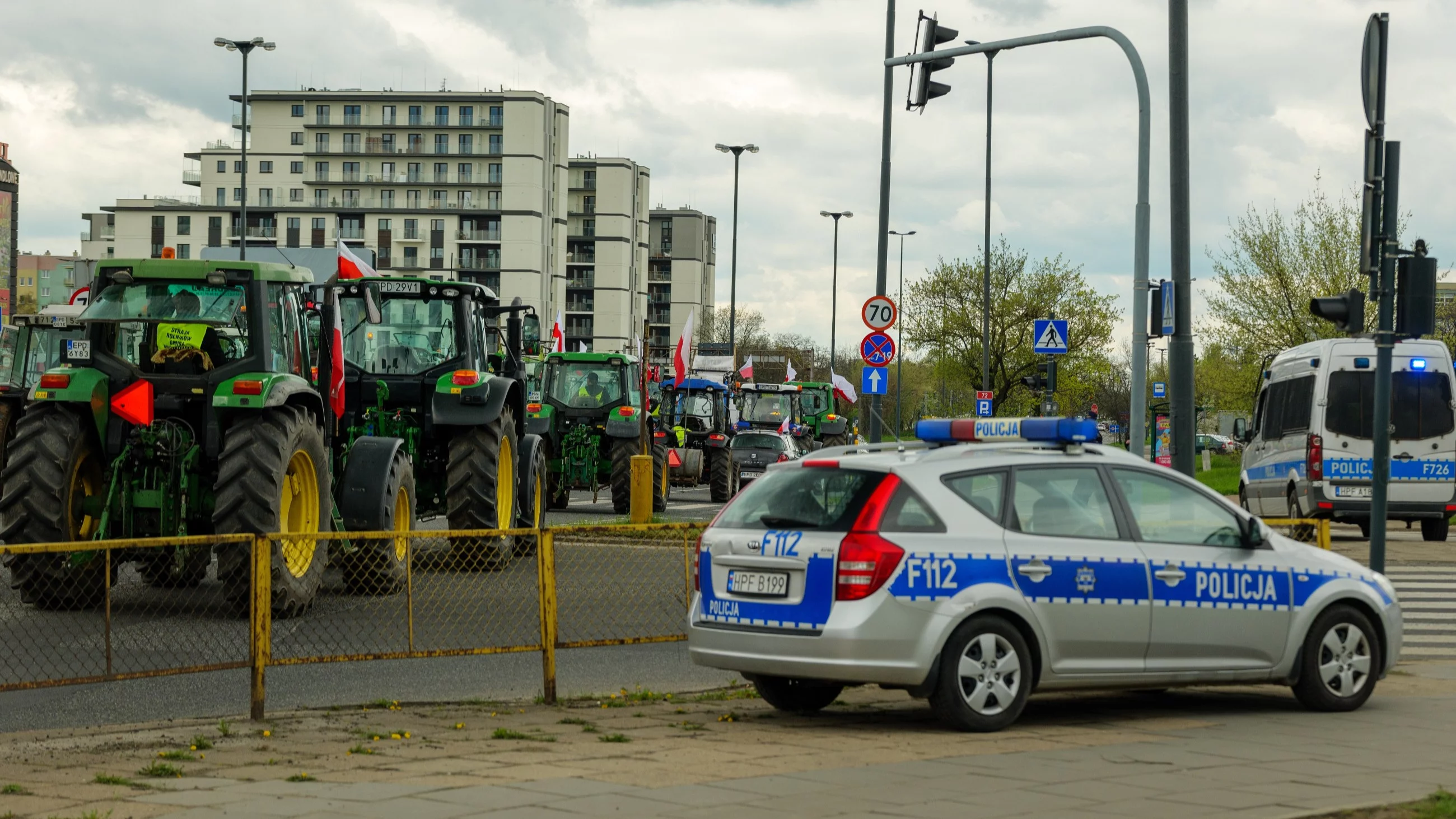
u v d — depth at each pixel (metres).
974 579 8.36
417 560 9.48
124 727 8.41
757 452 38.31
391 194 131.62
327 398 15.05
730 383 44.97
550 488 29.34
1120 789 6.68
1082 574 8.66
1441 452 22.52
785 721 8.91
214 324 13.26
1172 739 8.23
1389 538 24.42
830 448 9.32
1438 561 20.02
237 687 10.00
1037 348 24.36
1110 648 8.77
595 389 29.50
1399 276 12.11
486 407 16.80
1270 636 9.27
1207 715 9.24
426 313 17.52
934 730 8.52
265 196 135.50
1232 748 7.90
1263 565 9.30
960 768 7.21
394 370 17.39
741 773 7.04
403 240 131.12
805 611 8.34
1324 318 12.36
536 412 28.50
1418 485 22.48
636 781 6.79
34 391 12.88
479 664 11.25
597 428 29.31
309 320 16.55
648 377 29.97
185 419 13.30
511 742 7.93
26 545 8.04
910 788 6.69
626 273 146.25
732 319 59.53
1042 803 6.38
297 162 134.62
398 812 6.08
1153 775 7.04
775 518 8.66
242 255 43.31
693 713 9.24
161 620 9.55
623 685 10.57
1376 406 12.19
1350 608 9.57
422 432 17.39
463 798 6.38
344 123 132.12
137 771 6.96
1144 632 8.86
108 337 13.38
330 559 10.68
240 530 12.23
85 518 13.30
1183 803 6.39
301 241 132.88
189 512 13.21
